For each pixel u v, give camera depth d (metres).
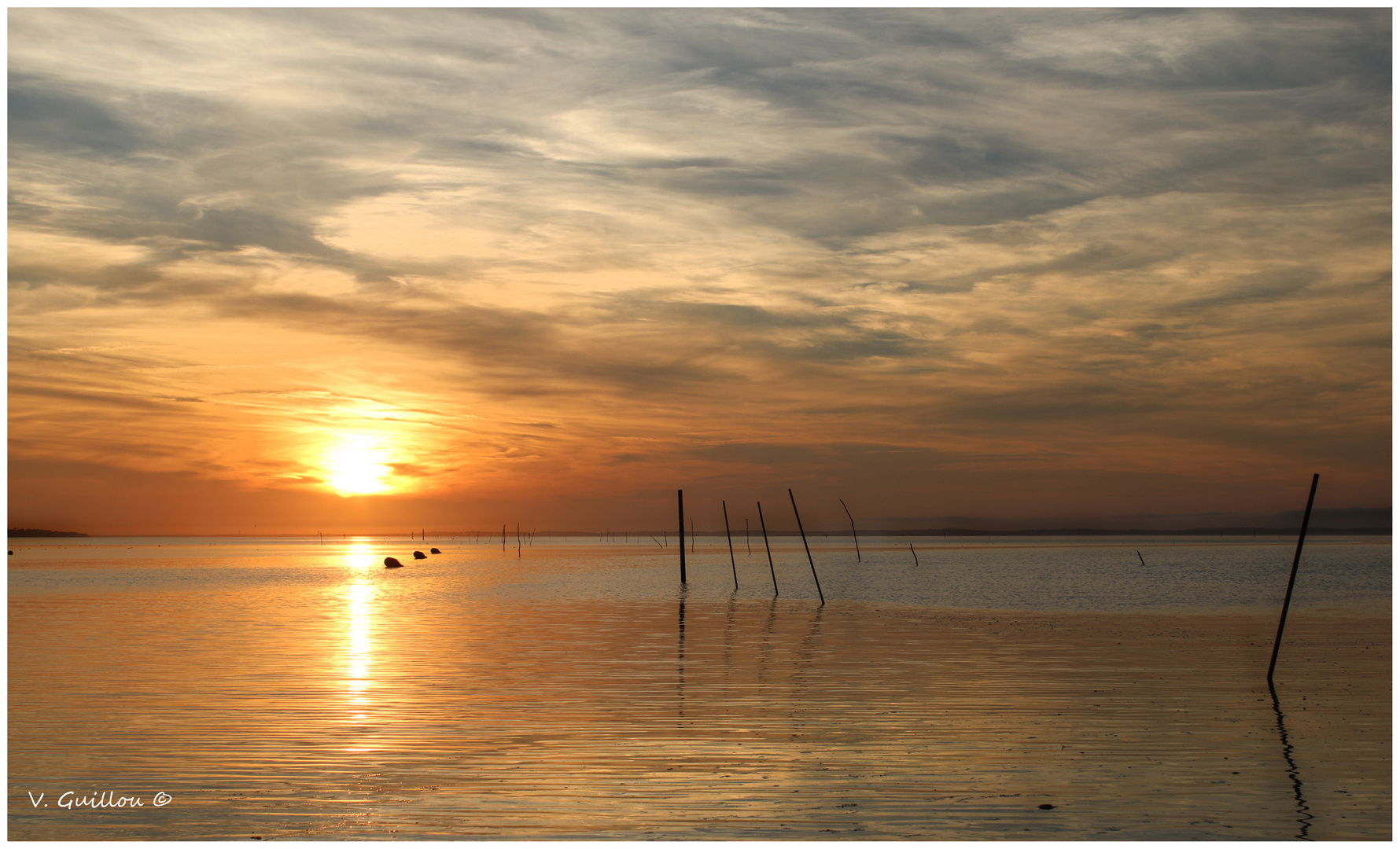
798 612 33.06
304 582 57.78
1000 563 83.00
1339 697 15.70
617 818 9.95
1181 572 62.09
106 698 15.87
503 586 51.81
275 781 11.22
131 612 33.59
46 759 12.09
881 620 29.59
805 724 13.90
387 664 19.70
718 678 17.86
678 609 34.34
